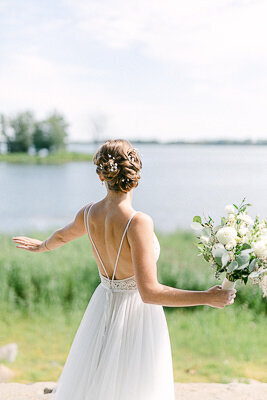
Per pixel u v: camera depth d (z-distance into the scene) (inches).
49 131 3282.5
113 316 81.4
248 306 253.6
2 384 123.5
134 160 78.5
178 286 273.1
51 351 202.8
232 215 79.0
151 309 82.9
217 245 75.0
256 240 75.2
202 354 200.2
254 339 215.8
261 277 74.6
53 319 238.2
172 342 213.5
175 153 4212.6
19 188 1732.3
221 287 76.0
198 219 80.9
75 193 1596.9
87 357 82.4
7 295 257.6
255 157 3720.5
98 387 79.1
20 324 234.1
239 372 180.2
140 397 78.2
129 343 80.2
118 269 80.4
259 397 116.0
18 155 3233.3
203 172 2352.4
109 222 78.0
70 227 90.7
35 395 115.3
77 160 3284.9
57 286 263.6
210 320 238.5
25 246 99.3
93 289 266.2
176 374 178.7
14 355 191.8
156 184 1831.9
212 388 122.8
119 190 77.7
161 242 450.6
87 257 299.6
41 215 1081.4
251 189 1638.8
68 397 81.5
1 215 1068.5
